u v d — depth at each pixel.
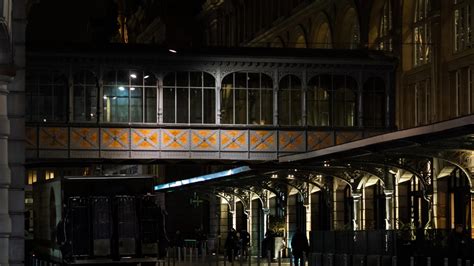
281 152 51.22
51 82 49.62
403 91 50.97
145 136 50.22
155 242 35.28
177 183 61.31
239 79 51.94
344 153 39.31
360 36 54.56
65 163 49.16
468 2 44.59
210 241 69.81
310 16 62.44
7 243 21.25
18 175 22.42
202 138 50.66
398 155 39.06
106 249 34.81
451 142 34.22
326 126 51.41
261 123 52.03
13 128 22.42
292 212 59.09
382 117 51.88
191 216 82.62
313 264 40.41
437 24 47.00
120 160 50.03
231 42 82.25
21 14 22.58
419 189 46.44
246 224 69.62
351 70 51.75
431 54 47.81
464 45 45.22
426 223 45.12
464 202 42.59
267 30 71.06
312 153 41.16
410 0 50.22
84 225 34.72
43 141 49.19
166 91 50.94
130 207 35.16
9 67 20.78
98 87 49.94
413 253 31.97
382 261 33.38
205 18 91.75
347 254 36.69
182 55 50.75
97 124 49.81
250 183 56.41
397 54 51.28
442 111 46.69
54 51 49.34
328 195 51.56
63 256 34.44
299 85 52.00
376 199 50.72
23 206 22.47
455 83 46.38
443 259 30.81
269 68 51.66
